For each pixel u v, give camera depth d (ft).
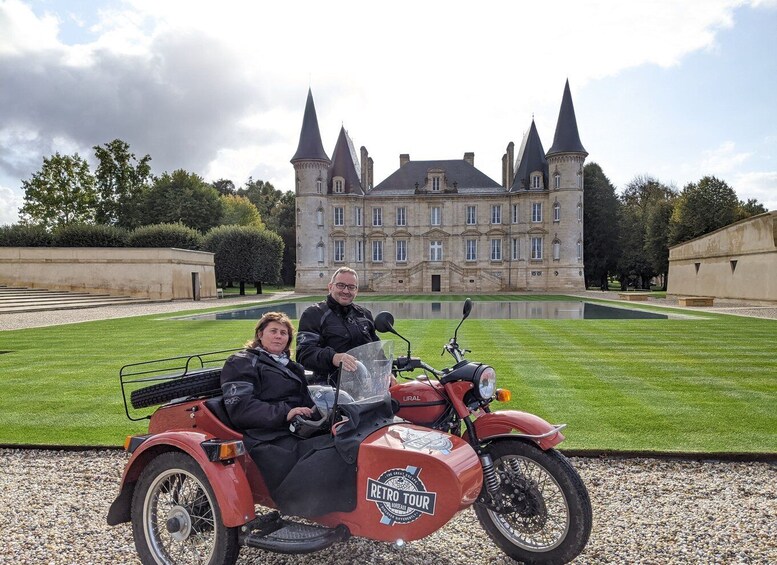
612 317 70.85
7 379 30.37
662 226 186.70
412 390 12.69
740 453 17.07
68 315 79.97
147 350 41.47
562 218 200.85
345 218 216.33
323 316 13.60
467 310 13.28
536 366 32.42
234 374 11.80
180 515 11.18
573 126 198.70
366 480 10.38
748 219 100.32
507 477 11.88
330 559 11.64
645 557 11.27
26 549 12.04
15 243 147.13
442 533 12.94
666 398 24.43
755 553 11.35
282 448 11.30
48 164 200.03
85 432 20.76
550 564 11.21
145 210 212.23
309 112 208.74
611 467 16.66
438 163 227.20
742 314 74.69
